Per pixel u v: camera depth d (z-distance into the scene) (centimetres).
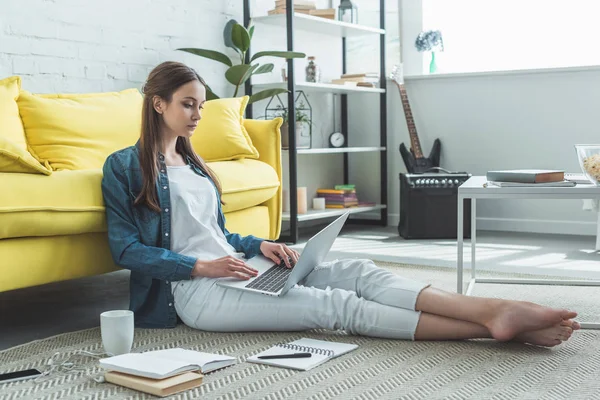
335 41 521
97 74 359
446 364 187
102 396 167
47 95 302
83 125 296
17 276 220
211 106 349
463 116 480
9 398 167
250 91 439
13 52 321
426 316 204
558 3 472
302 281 222
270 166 357
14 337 231
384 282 211
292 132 423
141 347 208
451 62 507
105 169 230
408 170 480
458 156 484
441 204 438
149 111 227
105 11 361
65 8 342
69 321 251
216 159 340
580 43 468
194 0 413
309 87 446
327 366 187
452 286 294
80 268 238
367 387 171
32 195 220
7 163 220
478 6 496
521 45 485
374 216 525
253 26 430
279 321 211
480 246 405
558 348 201
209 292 218
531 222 464
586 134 442
